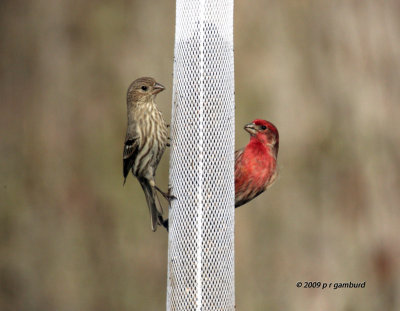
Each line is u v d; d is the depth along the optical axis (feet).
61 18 51.24
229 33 30.66
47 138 51.13
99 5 50.93
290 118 49.73
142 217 50.06
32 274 50.49
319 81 50.24
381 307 49.39
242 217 49.34
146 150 32.81
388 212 49.96
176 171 30.58
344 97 50.29
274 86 49.80
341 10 50.83
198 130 30.17
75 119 51.01
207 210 30.17
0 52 51.49
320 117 50.03
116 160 50.57
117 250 50.06
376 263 49.55
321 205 49.65
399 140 50.47
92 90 50.90
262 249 49.29
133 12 50.67
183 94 30.45
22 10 51.55
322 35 50.67
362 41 50.88
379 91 50.62
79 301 50.03
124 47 50.72
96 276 50.08
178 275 30.25
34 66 51.47
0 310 50.29
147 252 49.85
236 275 48.96
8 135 51.37
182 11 30.66
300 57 50.24
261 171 34.37
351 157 49.98
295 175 49.65
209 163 30.22
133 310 49.60
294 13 50.49
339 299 49.21
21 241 50.72
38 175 51.03
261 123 34.47
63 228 50.49
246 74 49.73
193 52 30.27
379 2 51.26
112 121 50.72
